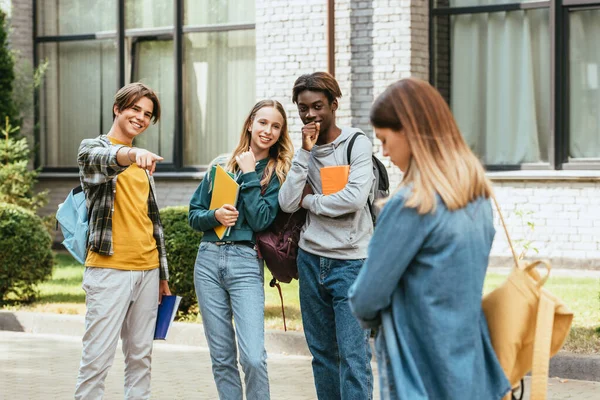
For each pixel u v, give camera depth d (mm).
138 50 18016
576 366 8016
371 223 5855
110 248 5902
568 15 14547
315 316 5930
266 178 6039
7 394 7773
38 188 18594
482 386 3596
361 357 5676
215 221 5914
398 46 14805
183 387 8062
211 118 17500
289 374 8469
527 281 3723
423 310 3574
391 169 14859
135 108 6066
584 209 14031
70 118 18734
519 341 3705
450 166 3590
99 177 5781
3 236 11555
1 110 16969
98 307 5926
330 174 5707
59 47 18703
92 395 5969
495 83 15094
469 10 15086
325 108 5887
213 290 5984
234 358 6020
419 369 3596
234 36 17234
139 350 6137
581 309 9992
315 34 15391
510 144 15031
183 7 17500
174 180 17250
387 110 3662
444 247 3559
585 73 14477
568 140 14562
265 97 15852
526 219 14336
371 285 3586
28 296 11891
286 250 5934
